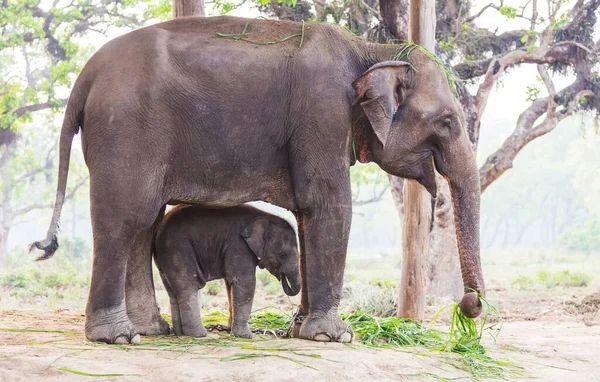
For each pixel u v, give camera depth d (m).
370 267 35.59
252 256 6.25
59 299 14.57
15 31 25.47
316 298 5.90
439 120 6.15
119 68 5.54
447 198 14.89
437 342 6.59
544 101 17.55
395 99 6.07
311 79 5.86
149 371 4.56
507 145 17.00
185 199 5.81
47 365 4.40
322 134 5.82
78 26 25.44
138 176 5.45
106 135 5.43
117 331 5.34
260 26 6.04
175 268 6.08
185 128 5.63
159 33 5.75
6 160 36.53
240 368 4.75
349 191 5.94
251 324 6.98
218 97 5.68
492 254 56.78
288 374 4.73
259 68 5.79
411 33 8.36
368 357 5.41
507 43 17.59
